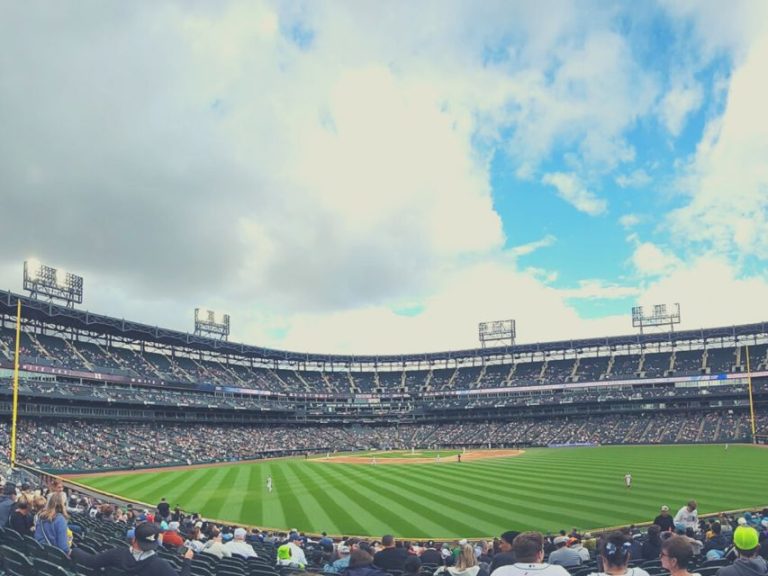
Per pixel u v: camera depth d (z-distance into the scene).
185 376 100.44
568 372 118.12
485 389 119.44
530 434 105.25
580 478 47.34
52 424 72.12
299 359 125.00
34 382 71.00
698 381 103.19
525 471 54.97
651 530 13.02
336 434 110.88
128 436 77.69
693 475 47.09
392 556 11.88
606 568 6.28
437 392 122.81
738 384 99.44
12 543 9.93
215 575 10.69
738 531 6.62
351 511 34.47
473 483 46.19
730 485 40.69
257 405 105.00
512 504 34.81
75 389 76.75
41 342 82.81
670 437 93.75
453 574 8.68
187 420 93.44
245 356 120.06
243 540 15.69
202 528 20.84
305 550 18.70
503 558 9.29
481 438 107.19
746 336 109.69
